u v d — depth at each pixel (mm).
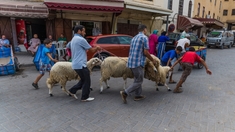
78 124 3238
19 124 3209
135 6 11133
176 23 18297
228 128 3143
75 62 3820
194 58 4766
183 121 3369
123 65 4609
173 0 17422
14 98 4398
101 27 12359
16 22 10914
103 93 4852
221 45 18219
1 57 6793
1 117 3447
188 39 7293
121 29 13359
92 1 9367
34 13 9555
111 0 9852
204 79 6379
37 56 6789
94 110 3801
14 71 6879
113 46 7637
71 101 4266
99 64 4652
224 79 6398
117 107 3959
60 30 10961
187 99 4461
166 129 3102
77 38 3764
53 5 8617
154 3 15094
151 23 15367
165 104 4141
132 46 3846
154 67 4453
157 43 8164
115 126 3184
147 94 4812
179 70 7918
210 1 27797
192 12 21828
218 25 23875
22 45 11383
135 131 3037
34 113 3627
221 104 4160
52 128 3100
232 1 35594
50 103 4129
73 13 11047
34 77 6375
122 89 5207
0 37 10547
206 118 3490
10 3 9477
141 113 3680
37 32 11656
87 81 4062
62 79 4352
